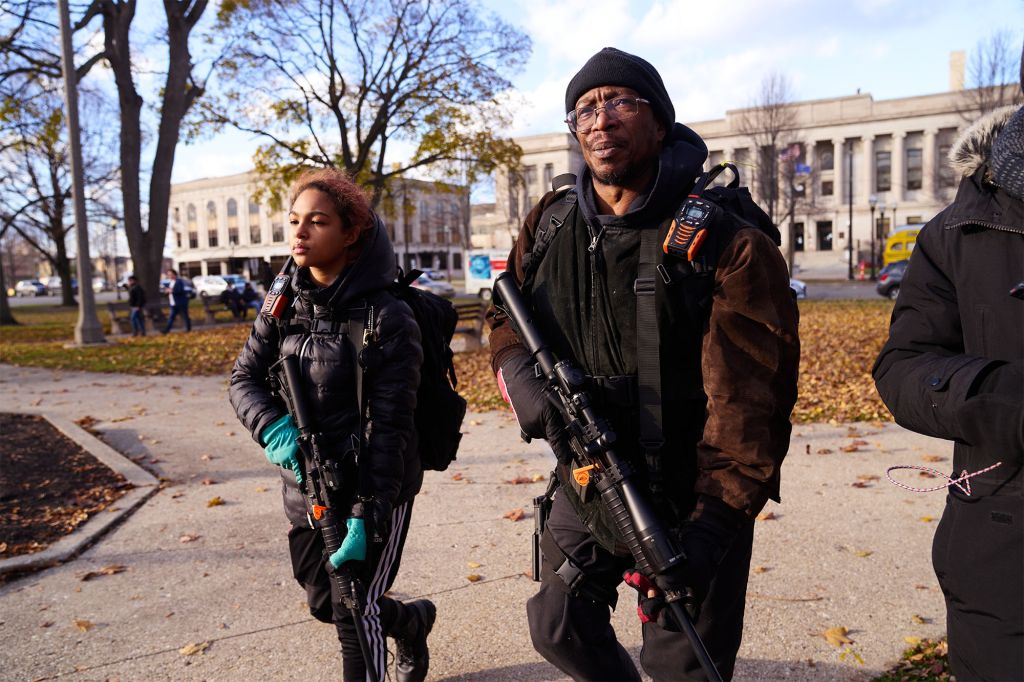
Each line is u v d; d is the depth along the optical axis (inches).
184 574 151.6
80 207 653.3
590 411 69.1
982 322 59.9
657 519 64.4
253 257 3201.3
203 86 840.3
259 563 156.3
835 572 142.6
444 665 116.1
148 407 332.5
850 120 2556.6
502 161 885.8
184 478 219.8
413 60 837.2
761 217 72.5
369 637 91.3
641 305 68.9
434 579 146.6
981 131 62.0
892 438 242.5
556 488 80.8
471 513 183.3
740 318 65.7
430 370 96.9
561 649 76.2
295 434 89.4
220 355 533.0
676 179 68.9
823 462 216.5
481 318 493.4
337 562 83.4
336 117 841.5
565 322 74.6
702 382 69.5
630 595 136.3
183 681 112.4
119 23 811.4
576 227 75.1
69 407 335.6
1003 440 54.3
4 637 127.5
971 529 60.5
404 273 97.5
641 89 71.0
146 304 796.0
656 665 77.1
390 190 927.0
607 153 71.1
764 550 153.9
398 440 87.5
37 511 189.0
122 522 182.9
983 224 59.1
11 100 837.2
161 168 824.3
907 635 119.0
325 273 90.7
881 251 1812.3
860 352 446.6
